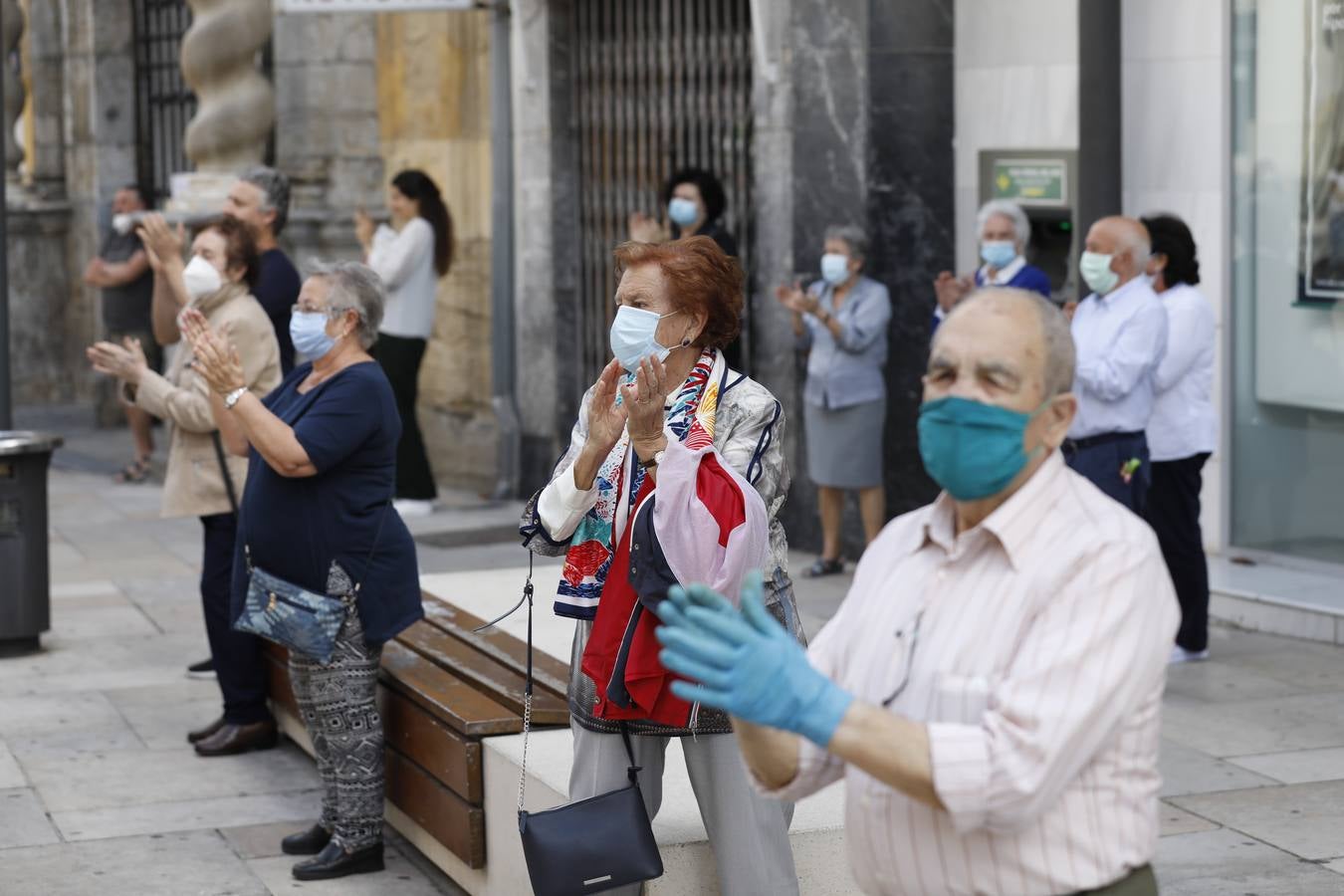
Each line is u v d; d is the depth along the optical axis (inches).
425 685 205.6
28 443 311.0
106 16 649.6
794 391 389.4
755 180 395.9
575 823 149.3
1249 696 270.2
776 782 108.2
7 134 674.2
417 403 493.0
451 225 440.8
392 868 211.6
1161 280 283.4
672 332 148.1
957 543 102.7
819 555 389.1
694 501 142.0
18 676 303.1
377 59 498.6
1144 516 288.5
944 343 100.9
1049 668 95.6
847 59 374.6
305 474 198.8
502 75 454.0
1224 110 331.3
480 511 452.4
